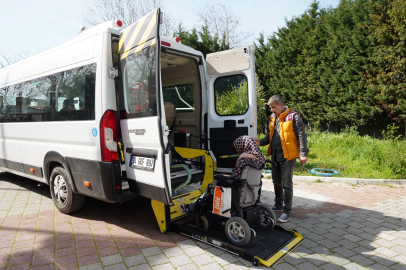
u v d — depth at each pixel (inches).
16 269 107.0
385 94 426.0
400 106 415.5
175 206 146.4
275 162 156.7
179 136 202.1
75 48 150.0
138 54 124.7
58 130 158.6
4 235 136.9
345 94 467.2
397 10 414.3
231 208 127.0
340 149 351.6
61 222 154.0
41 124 171.9
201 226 136.0
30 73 184.2
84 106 141.9
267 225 137.3
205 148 190.7
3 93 213.5
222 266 110.6
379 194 211.8
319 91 502.6
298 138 151.3
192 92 197.5
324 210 177.6
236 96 179.3
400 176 251.0
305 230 147.1
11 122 203.8
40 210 173.5
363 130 501.4
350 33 464.1
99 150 134.0
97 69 135.0
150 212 172.1
